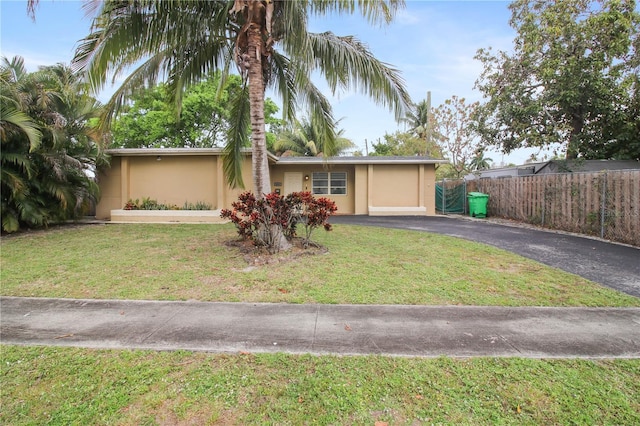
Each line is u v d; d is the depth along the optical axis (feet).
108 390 7.77
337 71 22.63
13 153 29.53
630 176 24.75
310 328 10.98
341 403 7.32
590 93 39.91
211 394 7.64
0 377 8.26
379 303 13.21
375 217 46.62
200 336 10.42
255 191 22.16
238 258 20.76
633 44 39.09
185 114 64.85
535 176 36.60
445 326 11.09
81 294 14.46
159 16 19.34
